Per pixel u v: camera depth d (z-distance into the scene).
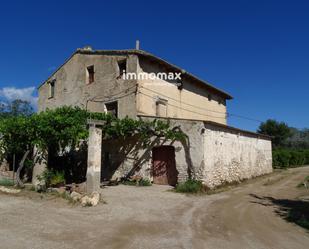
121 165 17.83
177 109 20.88
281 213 10.92
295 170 30.75
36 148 14.83
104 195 12.95
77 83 20.94
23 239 7.28
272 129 55.53
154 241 7.45
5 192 12.74
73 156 17.22
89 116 14.98
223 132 18.22
